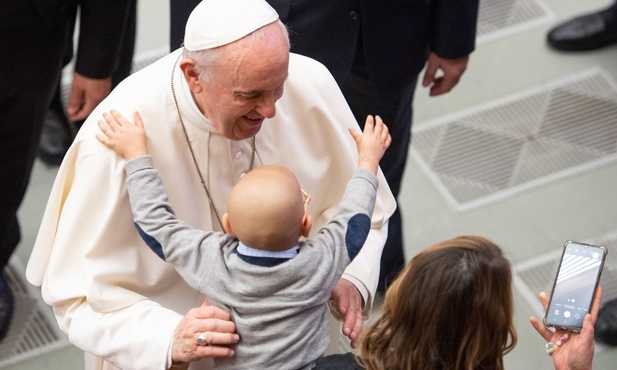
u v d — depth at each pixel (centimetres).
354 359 409
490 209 797
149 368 436
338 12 589
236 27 394
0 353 702
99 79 648
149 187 428
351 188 434
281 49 399
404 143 673
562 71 902
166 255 419
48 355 704
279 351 401
